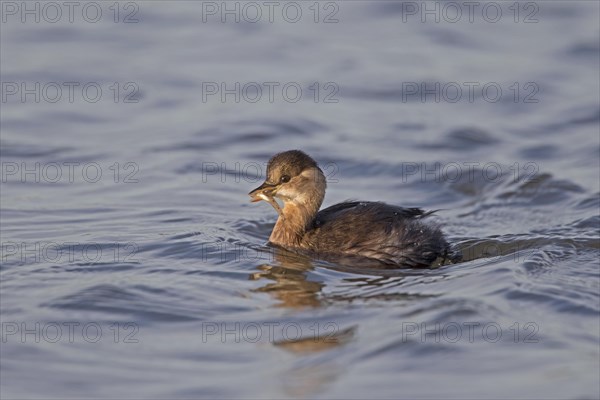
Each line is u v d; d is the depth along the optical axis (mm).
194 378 9969
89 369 10156
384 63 23859
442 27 26188
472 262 13336
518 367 10047
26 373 10062
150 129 20047
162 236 14258
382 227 13578
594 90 22094
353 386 9742
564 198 16406
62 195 16469
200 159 18438
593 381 9703
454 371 10000
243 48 24859
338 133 19906
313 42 25266
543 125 20328
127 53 24438
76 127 20047
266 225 15273
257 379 9914
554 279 12219
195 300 11852
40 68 23219
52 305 11562
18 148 18797
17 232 14461
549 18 26781
